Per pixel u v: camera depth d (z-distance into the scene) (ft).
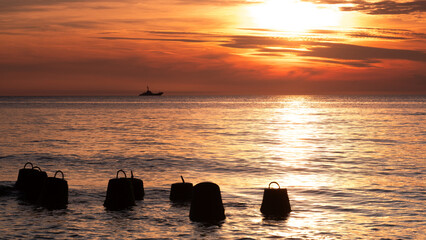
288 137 159.53
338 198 59.26
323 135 168.25
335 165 91.81
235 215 50.44
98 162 94.79
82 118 289.33
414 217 49.60
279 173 81.05
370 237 42.63
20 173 61.62
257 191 63.82
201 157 103.91
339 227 45.93
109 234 43.19
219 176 77.61
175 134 170.91
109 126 215.10
